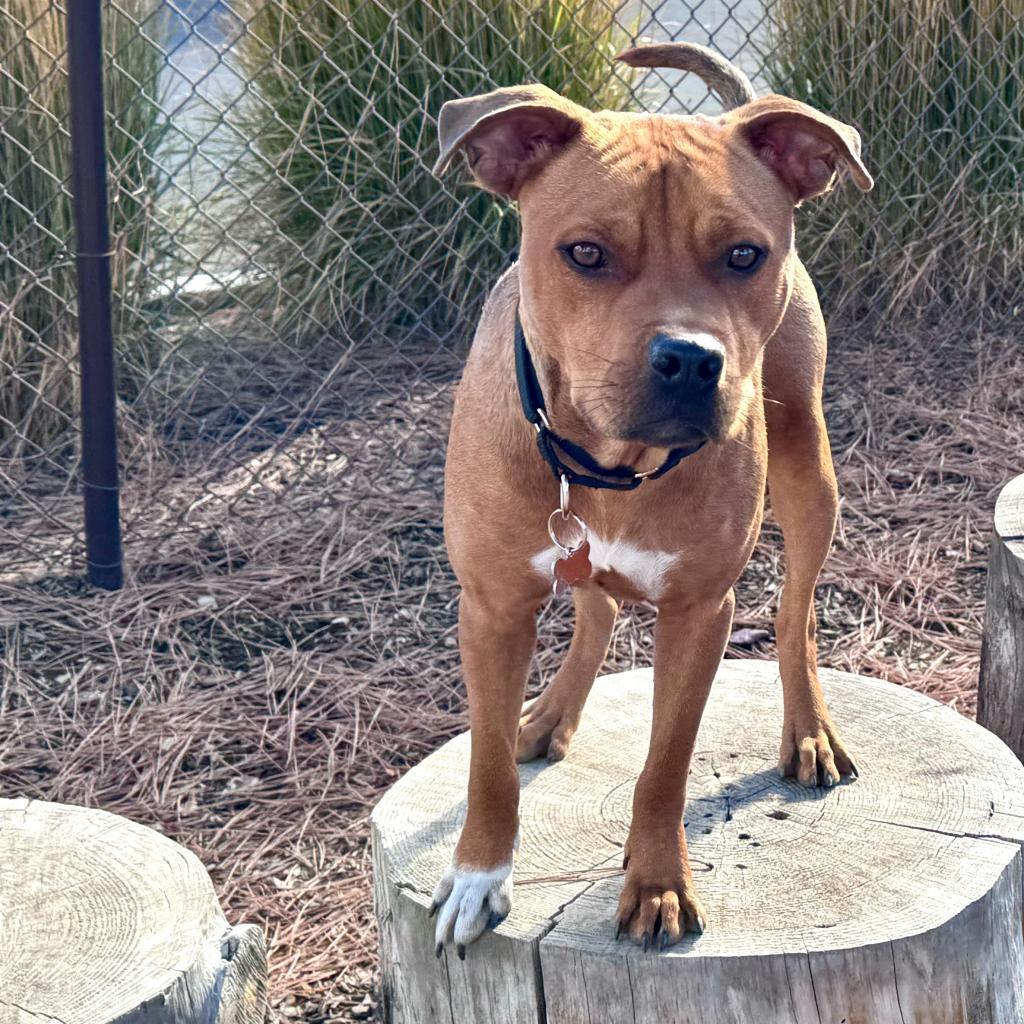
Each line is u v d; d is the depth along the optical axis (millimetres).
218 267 2266
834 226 2320
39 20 1805
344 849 1230
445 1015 890
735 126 881
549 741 1042
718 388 799
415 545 1739
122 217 2018
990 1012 876
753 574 1704
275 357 2197
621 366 800
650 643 1544
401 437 1995
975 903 860
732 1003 823
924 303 2396
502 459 871
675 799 873
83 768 1312
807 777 993
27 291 1898
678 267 824
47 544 1703
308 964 1104
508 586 894
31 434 1927
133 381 2053
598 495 870
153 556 1678
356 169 2162
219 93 2279
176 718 1385
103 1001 757
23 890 838
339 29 2186
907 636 1568
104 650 1492
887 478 1938
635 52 1146
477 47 2211
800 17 2396
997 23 2365
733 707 1100
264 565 1677
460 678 1479
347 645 1529
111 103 1978
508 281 975
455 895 865
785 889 883
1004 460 1966
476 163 887
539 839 943
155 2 2006
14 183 1900
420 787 999
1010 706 1261
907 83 2359
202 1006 794
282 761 1340
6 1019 747
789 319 1057
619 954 828
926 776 1000
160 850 873
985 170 2451
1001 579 1263
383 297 2283
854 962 822
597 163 840
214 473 1884
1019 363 2289
